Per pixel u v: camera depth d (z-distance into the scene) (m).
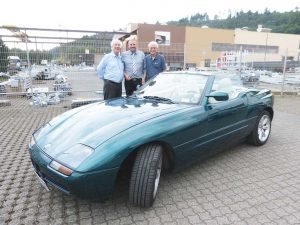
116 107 3.54
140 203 2.85
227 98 3.57
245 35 44.03
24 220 2.77
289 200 3.18
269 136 5.69
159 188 3.40
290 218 2.84
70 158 2.60
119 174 2.97
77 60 9.55
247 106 4.38
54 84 9.85
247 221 2.78
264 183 3.58
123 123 2.95
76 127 3.04
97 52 9.63
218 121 3.73
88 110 3.56
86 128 2.96
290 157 4.50
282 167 4.10
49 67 9.46
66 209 2.96
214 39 40.91
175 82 4.16
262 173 3.88
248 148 4.89
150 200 2.85
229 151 4.72
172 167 3.26
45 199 3.15
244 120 4.36
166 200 3.13
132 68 6.18
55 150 2.76
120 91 6.24
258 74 12.73
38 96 9.39
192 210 2.96
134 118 3.07
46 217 2.82
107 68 6.02
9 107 9.00
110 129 2.84
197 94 3.75
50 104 9.46
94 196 2.61
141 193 2.80
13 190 3.36
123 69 6.15
